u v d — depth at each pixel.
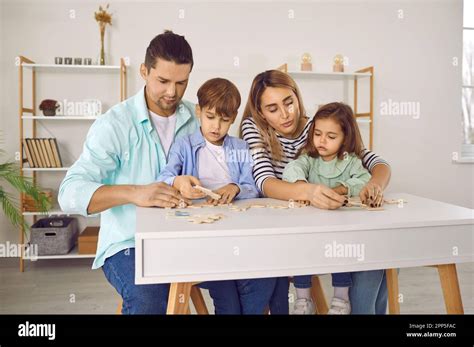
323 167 1.58
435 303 2.54
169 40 1.40
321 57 3.82
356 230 0.97
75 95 3.58
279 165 1.69
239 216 1.09
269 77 1.70
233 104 1.50
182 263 0.90
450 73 4.05
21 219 3.10
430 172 4.07
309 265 0.95
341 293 1.45
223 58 3.69
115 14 3.56
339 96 3.89
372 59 3.91
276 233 0.93
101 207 1.24
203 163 1.53
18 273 3.23
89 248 3.29
